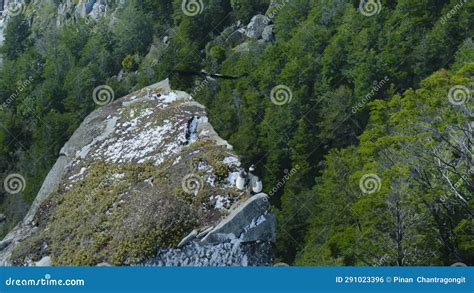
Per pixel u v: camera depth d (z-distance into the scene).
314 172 43.81
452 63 48.66
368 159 29.45
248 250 12.31
